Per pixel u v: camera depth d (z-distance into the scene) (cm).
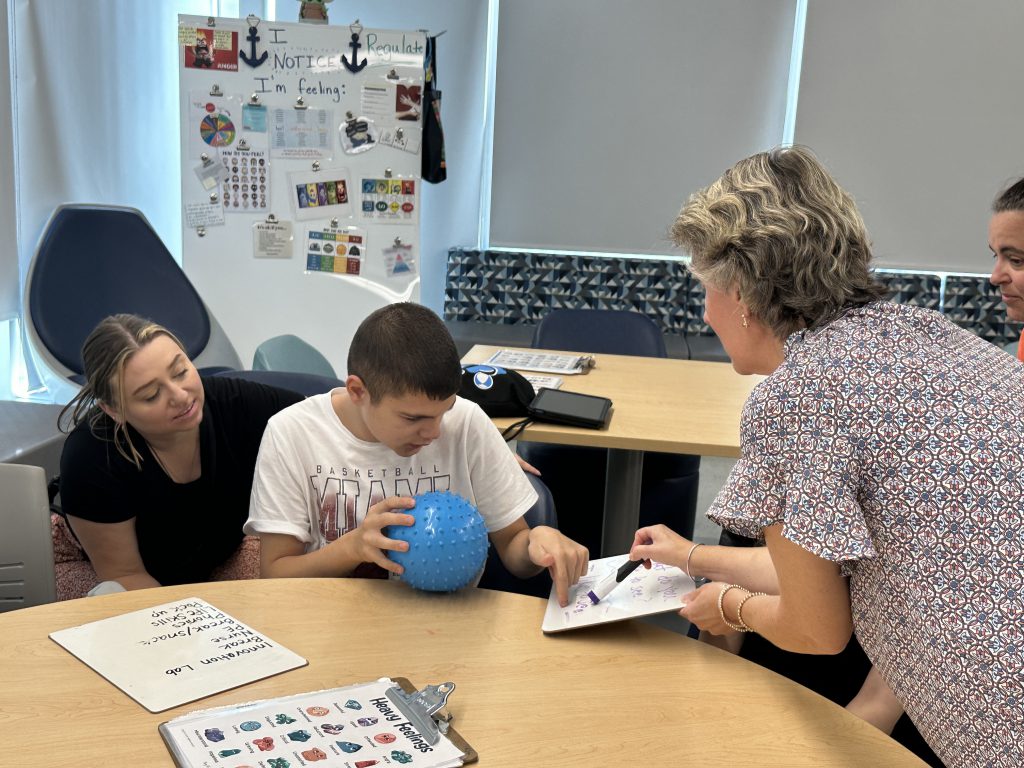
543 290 513
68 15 355
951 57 477
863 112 486
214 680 96
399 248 368
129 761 82
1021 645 80
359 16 496
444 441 143
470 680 99
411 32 355
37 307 320
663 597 118
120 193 397
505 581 157
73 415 159
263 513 137
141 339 146
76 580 176
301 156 357
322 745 84
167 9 426
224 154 353
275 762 81
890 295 96
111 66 385
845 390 86
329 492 141
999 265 167
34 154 343
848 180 493
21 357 350
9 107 327
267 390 176
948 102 481
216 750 83
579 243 518
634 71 496
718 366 276
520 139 510
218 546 171
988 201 489
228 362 348
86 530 156
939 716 89
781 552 90
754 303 93
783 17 484
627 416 214
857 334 89
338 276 367
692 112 498
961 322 491
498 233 523
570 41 496
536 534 129
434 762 83
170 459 159
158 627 108
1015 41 473
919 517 84
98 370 145
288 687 96
